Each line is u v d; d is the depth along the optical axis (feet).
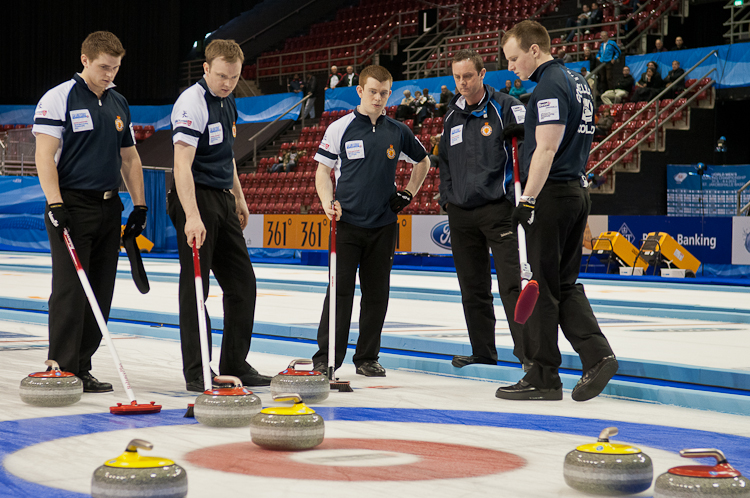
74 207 27.17
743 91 120.88
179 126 27.99
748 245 93.91
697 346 38.40
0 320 51.34
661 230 100.07
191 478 16.08
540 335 26.86
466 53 31.94
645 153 119.03
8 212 146.92
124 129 28.73
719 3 139.44
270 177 157.79
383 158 32.27
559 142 25.61
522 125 29.43
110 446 19.02
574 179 26.91
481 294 33.17
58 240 26.89
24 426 21.30
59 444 19.19
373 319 32.78
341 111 163.02
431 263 115.65
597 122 126.62
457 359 33.22
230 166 29.78
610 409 25.36
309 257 122.21
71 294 26.76
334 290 29.60
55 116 26.61
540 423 22.72
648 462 15.31
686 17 142.41
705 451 13.69
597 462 15.07
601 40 138.82
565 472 15.48
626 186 117.60
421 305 61.77
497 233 32.04
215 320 46.37
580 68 135.23
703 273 99.86
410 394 27.71
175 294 66.18
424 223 111.55
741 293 76.33
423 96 143.64
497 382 31.12
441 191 34.19
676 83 124.16
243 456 18.12
